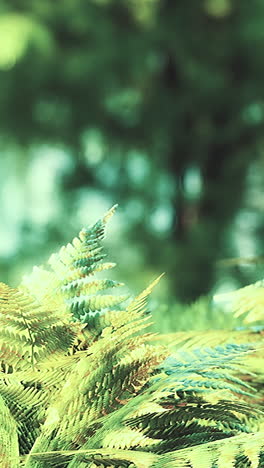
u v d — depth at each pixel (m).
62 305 1.17
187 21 14.30
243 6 14.31
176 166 15.56
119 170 16.02
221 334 1.58
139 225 14.91
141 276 12.70
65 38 14.02
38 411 1.12
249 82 14.51
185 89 14.55
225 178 14.99
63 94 14.52
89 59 13.84
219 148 15.16
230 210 14.77
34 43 12.82
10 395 1.10
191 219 15.39
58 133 15.05
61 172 16.12
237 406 1.12
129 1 13.60
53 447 1.05
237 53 14.41
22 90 14.21
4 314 1.08
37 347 1.10
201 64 14.30
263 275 1.93
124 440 0.99
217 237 13.86
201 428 1.16
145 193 15.59
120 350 1.09
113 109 15.30
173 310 2.92
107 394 1.10
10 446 1.05
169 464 0.95
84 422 1.08
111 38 13.95
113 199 15.62
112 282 1.18
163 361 1.23
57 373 1.10
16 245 15.49
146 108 14.91
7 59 12.49
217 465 0.94
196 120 15.02
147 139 15.27
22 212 15.99
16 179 16.27
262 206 14.65
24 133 14.81
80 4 13.53
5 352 1.09
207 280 13.05
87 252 1.19
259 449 0.95
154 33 14.07
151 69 14.80
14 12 13.08
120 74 14.37
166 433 1.14
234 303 1.52
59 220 15.80
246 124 14.86
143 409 1.05
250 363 1.46
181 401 1.16
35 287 1.19
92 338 1.18
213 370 1.26
